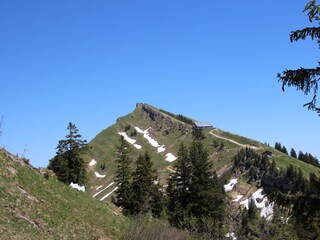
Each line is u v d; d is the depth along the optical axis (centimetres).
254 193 13350
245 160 16738
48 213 2041
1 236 1484
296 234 3234
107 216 2691
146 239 2552
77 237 1994
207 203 5897
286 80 1019
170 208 6366
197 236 3869
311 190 1104
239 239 4425
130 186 6712
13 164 2302
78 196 2745
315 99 1012
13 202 1859
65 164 6344
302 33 994
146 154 6912
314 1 948
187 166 6356
